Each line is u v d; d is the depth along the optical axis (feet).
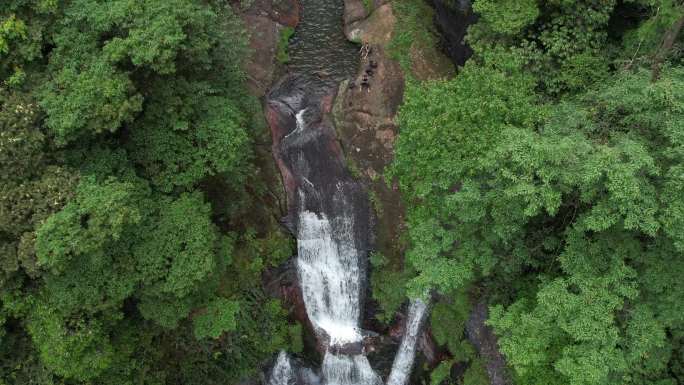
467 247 45.62
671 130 34.27
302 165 63.67
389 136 63.21
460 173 42.06
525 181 35.37
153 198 48.21
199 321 55.36
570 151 34.55
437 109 42.98
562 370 38.34
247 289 63.36
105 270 42.65
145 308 48.32
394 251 61.62
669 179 33.94
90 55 40.81
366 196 62.18
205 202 57.72
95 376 47.32
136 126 46.34
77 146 43.16
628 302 40.04
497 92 41.52
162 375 56.24
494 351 53.57
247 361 64.03
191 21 42.11
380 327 64.85
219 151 48.26
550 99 49.06
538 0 49.39
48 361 42.60
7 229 37.91
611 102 38.88
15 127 38.32
